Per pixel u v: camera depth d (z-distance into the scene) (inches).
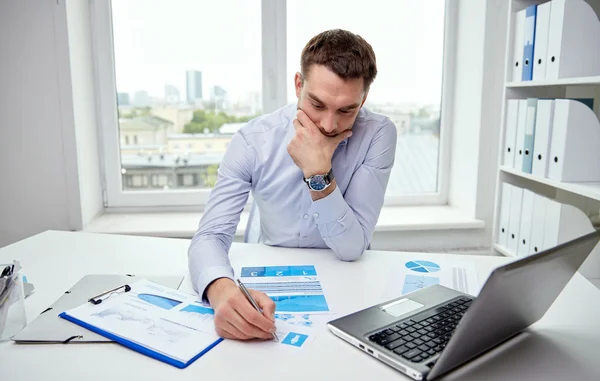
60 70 79.7
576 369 29.3
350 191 52.0
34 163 82.3
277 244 56.6
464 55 93.0
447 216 92.1
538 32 70.2
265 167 52.9
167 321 35.1
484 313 25.7
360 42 44.2
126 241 56.8
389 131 53.9
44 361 30.1
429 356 29.4
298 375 28.7
